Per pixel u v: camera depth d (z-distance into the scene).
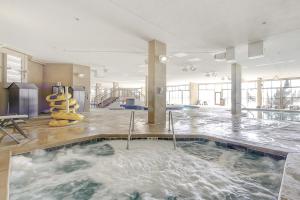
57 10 4.13
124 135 4.52
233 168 3.28
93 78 18.22
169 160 3.59
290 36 5.72
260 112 13.22
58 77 10.47
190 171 3.15
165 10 4.12
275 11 4.10
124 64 10.79
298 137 4.29
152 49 6.18
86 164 3.46
